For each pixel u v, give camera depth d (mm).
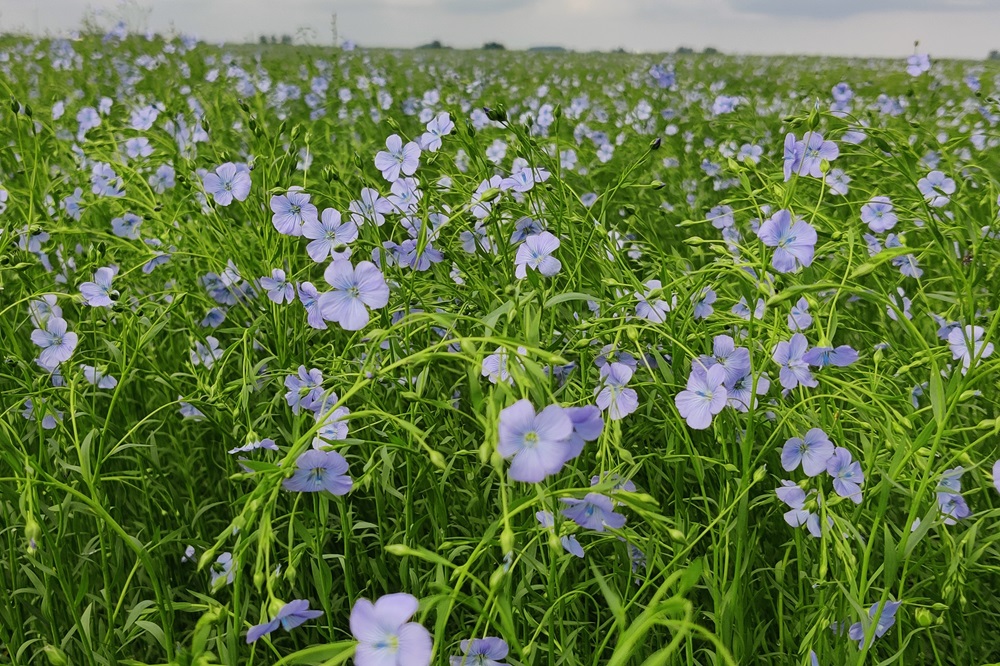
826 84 2107
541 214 534
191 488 469
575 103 1226
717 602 339
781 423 349
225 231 542
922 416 454
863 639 318
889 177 629
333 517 450
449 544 330
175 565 486
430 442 396
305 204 460
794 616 404
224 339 582
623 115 1466
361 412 285
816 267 483
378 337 324
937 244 428
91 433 361
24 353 553
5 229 517
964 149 902
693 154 1064
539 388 287
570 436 274
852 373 451
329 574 356
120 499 488
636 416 471
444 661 316
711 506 427
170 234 591
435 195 515
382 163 488
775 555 441
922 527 314
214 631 391
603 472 343
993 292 544
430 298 476
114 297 469
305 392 402
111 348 429
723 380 348
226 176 520
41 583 391
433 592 387
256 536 311
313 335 550
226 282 543
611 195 524
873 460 343
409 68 2648
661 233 772
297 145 609
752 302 365
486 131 1004
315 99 1398
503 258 485
